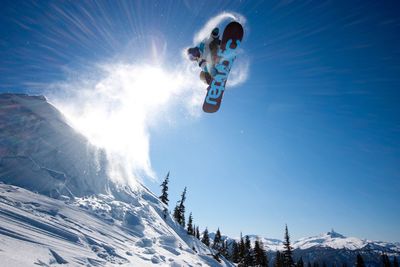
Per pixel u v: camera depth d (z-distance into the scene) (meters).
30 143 13.29
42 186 11.35
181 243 14.74
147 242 10.38
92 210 11.66
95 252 6.94
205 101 7.82
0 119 13.49
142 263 7.67
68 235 7.07
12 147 12.45
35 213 7.86
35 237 5.84
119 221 12.10
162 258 9.31
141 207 16.73
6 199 8.06
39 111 15.42
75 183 13.38
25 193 9.80
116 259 7.04
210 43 7.70
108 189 15.81
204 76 7.85
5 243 4.83
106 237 8.88
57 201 10.63
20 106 14.89
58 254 5.41
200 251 20.98
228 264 23.58
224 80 7.80
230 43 7.70
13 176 11.09
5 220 6.15
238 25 7.73
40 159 12.91
